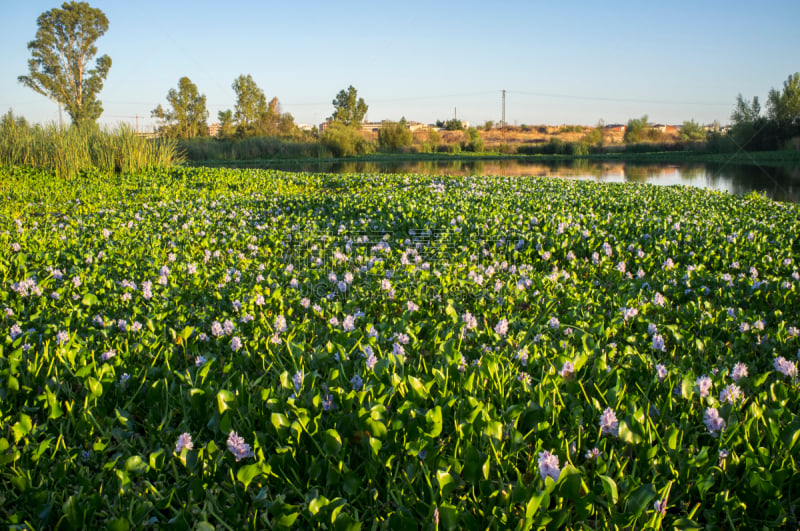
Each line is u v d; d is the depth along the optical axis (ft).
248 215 29.37
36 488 6.55
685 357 10.14
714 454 7.20
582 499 6.17
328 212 31.19
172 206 33.42
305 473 7.30
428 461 6.98
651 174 87.51
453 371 9.29
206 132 187.93
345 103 208.54
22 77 147.84
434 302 13.97
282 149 144.97
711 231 23.63
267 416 8.27
